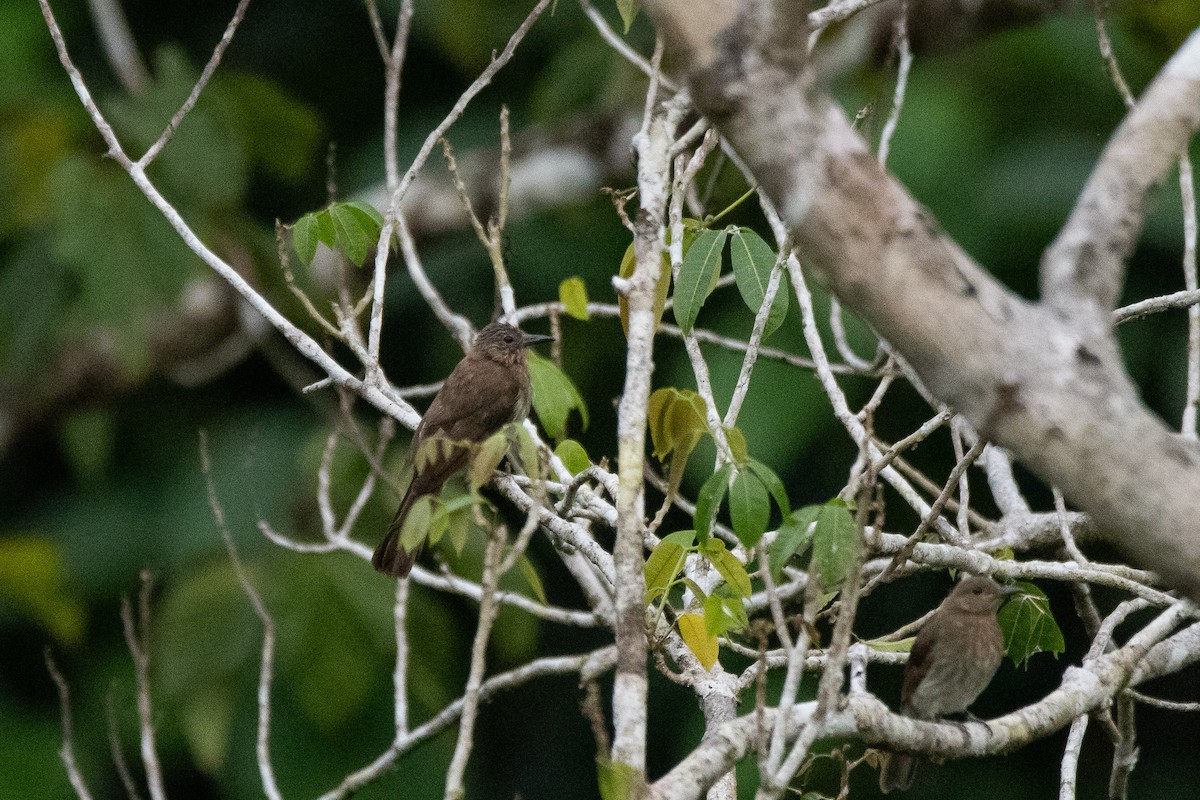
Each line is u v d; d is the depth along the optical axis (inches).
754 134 179.9
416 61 669.3
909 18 528.7
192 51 682.8
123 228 498.6
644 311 235.9
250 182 649.6
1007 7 523.2
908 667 346.3
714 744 228.8
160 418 611.5
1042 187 525.0
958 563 289.7
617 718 205.6
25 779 546.6
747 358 286.2
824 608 312.2
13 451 620.4
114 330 495.5
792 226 184.4
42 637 581.3
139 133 504.7
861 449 243.3
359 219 297.9
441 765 528.7
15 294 542.0
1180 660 310.8
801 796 262.5
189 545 545.6
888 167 511.8
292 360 615.5
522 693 657.6
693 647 270.7
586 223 614.5
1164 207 514.6
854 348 512.7
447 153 302.8
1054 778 584.7
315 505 535.8
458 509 233.5
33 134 540.1
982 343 176.9
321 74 673.0
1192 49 189.6
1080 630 586.9
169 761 572.7
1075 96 540.4
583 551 271.9
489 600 208.4
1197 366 325.4
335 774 523.5
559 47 639.8
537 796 653.3
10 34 602.9
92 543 586.6
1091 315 179.3
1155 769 609.0
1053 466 177.3
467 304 618.8
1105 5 334.6
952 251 178.5
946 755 261.3
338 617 519.8
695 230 307.7
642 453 224.7
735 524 240.2
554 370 275.0
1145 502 174.6
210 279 601.6
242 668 521.3
